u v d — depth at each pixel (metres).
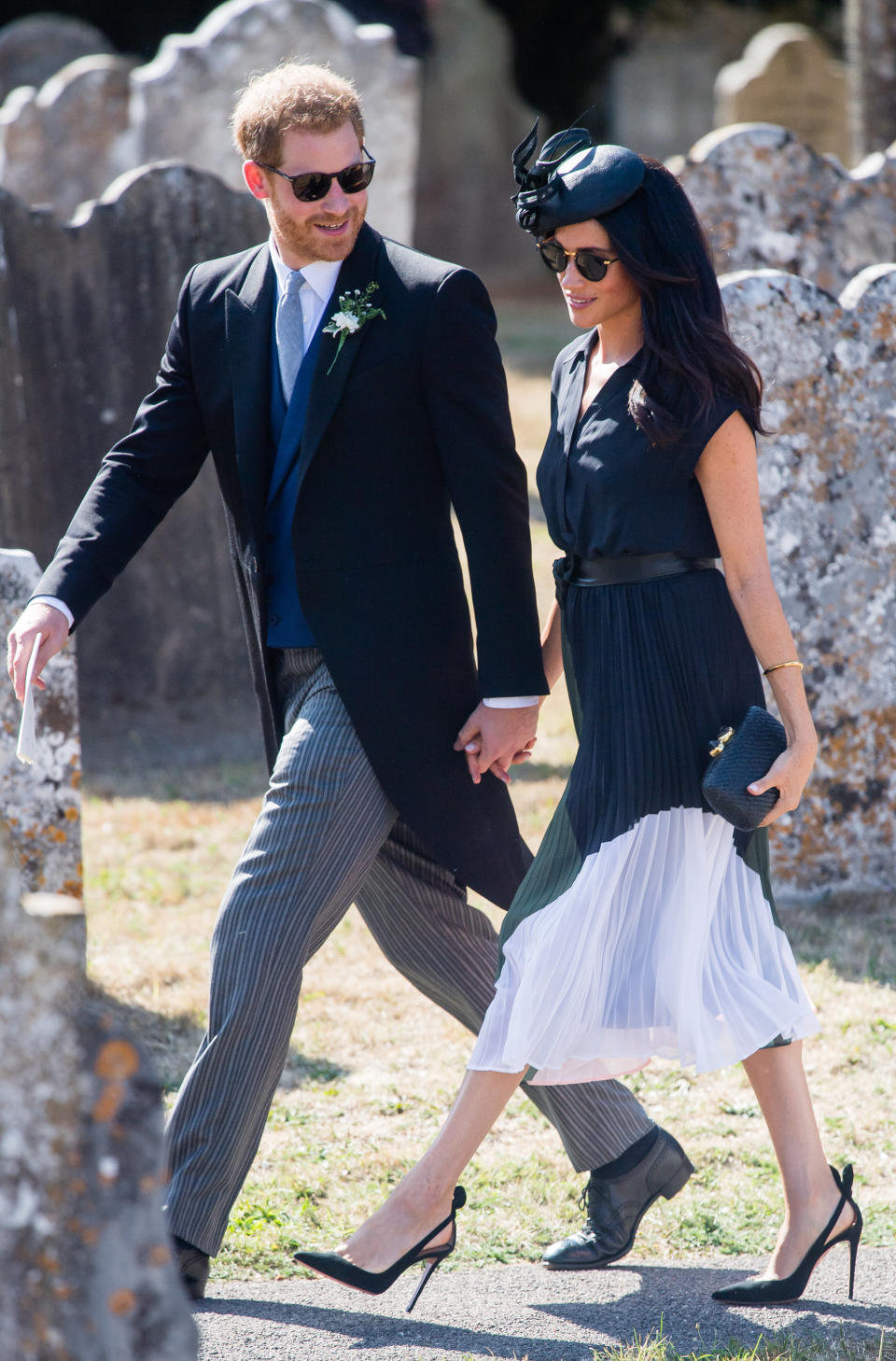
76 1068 5.37
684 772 9.87
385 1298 10.62
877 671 18.64
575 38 80.69
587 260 9.61
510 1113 13.91
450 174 71.69
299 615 10.64
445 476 10.45
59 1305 5.36
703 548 9.91
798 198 26.58
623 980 9.88
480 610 10.43
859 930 17.83
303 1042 15.35
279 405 10.59
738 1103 14.03
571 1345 9.89
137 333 25.84
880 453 18.28
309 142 9.95
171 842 21.17
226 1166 9.80
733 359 9.56
